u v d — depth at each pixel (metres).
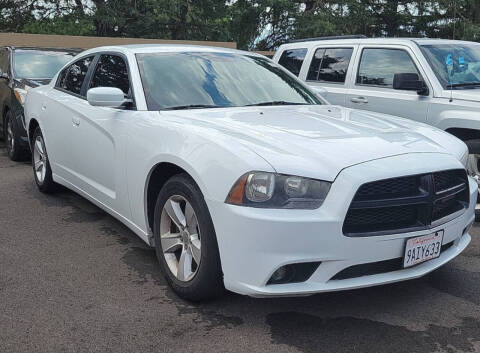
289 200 2.82
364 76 6.63
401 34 30.33
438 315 3.22
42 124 5.54
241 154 2.95
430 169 3.05
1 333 2.96
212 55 4.61
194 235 3.23
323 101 4.70
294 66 7.73
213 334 2.97
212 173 3.00
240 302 3.35
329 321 3.13
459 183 3.38
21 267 3.90
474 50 6.43
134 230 3.95
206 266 3.09
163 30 25.33
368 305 3.34
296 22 28.00
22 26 24.00
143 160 3.62
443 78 5.86
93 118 4.39
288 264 2.79
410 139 3.42
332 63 7.12
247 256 2.85
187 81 4.16
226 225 2.91
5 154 8.62
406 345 2.88
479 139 5.31
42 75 8.37
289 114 3.87
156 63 4.27
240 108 4.00
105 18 23.39
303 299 3.41
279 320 3.14
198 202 3.09
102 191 4.37
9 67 8.34
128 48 4.52
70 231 4.72
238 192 2.87
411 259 3.03
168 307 3.28
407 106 6.00
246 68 4.61
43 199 5.75
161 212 3.50
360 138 3.28
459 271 3.91
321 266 2.85
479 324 3.11
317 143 3.12
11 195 5.93
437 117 5.68
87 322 3.09
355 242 2.83
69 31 22.91
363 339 2.93
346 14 28.34
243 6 27.94
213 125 3.41
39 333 2.96
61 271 3.83
